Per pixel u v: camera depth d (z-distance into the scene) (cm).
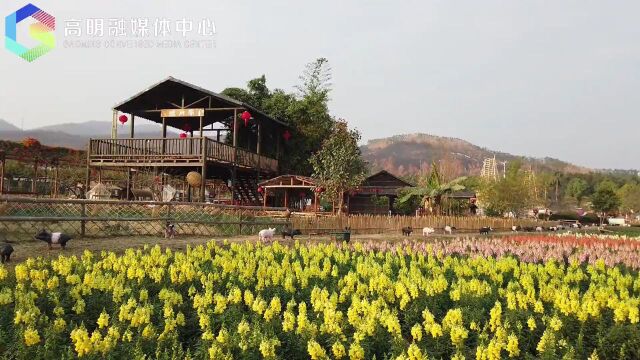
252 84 4259
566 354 655
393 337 752
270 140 3984
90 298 912
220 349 657
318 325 807
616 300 897
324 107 4141
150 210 1955
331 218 2467
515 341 692
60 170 3678
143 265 1147
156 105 3186
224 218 2147
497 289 1080
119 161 2852
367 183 4366
